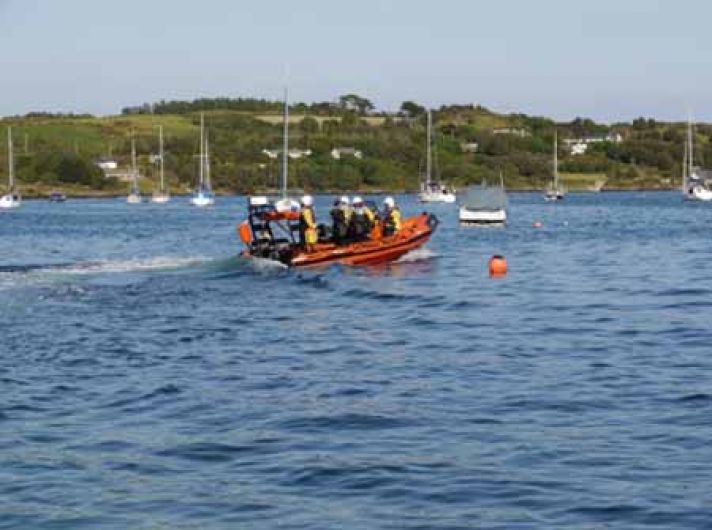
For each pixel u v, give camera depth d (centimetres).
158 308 3531
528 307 3588
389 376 2380
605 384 2261
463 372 2419
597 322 3216
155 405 2094
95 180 19138
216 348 2777
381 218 4838
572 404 2077
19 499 1540
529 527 1414
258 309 3512
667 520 1434
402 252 4769
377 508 1495
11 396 2181
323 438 1841
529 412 2014
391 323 3216
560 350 2709
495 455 1727
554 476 1619
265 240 4612
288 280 4281
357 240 4688
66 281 4212
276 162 19762
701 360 2533
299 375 2398
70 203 17162
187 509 1498
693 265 5275
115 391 2228
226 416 1998
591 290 4119
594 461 1689
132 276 4384
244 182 19350
